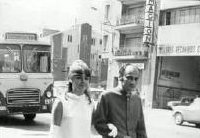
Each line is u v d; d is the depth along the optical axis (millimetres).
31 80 15180
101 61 63688
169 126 21422
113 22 46500
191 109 22078
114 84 44594
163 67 37688
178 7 35188
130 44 42719
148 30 37375
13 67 15172
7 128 14750
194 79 39719
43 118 18922
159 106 37250
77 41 73750
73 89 4293
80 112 4230
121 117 4562
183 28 34406
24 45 15414
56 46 71125
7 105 14883
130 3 42844
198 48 32906
